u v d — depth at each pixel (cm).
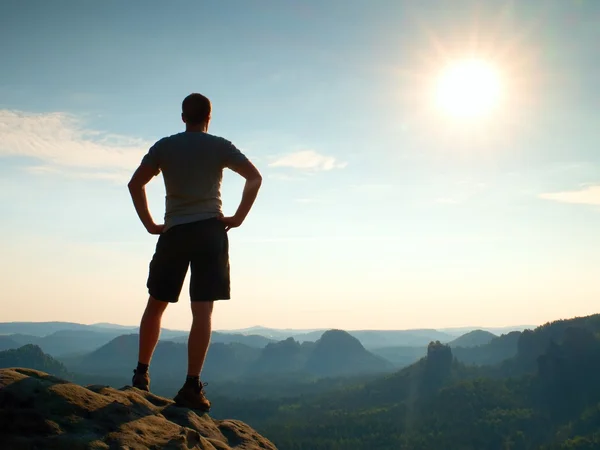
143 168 585
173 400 568
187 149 579
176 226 577
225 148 591
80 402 426
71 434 389
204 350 570
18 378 425
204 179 582
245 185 590
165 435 438
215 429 541
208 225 579
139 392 543
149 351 598
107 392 482
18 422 382
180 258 576
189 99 605
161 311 596
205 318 571
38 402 405
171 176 580
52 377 458
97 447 384
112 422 422
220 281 580
